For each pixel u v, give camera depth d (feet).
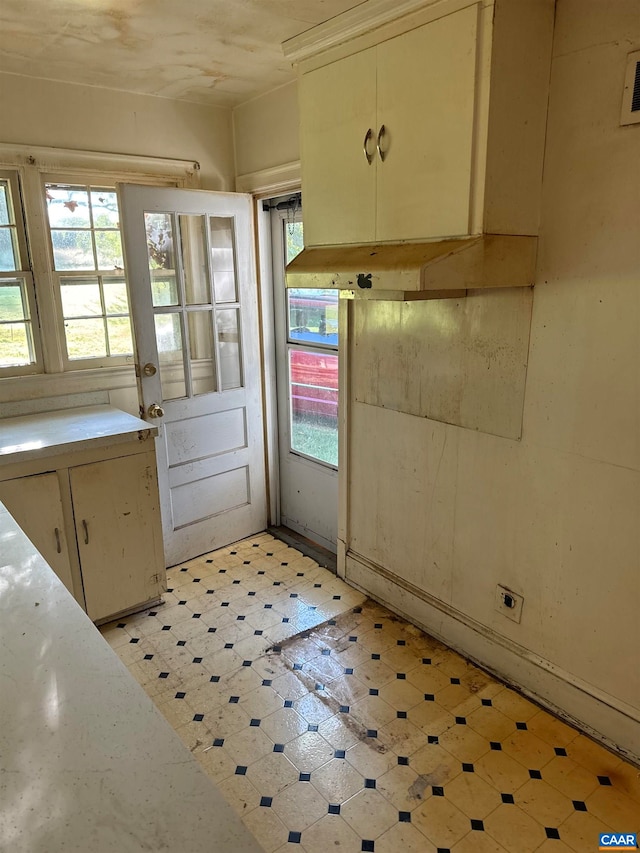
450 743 6.15
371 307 7.91
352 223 6.57
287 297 10.64
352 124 6.27
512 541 6.72
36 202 8.33
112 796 2.48
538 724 6.41
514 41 5.09
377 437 8.30
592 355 5.60
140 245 8.64
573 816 5.32
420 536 7.94
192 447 9.98
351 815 5.34
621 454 5.54
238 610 8.67
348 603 8.83
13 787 2.51
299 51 6.66
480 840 5.10
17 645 3.44
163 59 7.49
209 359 10.07
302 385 10.73
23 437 7.58
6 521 5.10
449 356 6.99
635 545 5.58
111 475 7.88
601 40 5.08
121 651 7.73
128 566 8.29
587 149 5.33
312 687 7.01
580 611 6.15
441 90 5.33
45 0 5.78
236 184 10.14
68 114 8.36
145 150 9.14
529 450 6.33
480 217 5.37
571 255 5.60
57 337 8.86
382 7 5.56
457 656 7.56
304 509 11.14
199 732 6.32
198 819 2.38
